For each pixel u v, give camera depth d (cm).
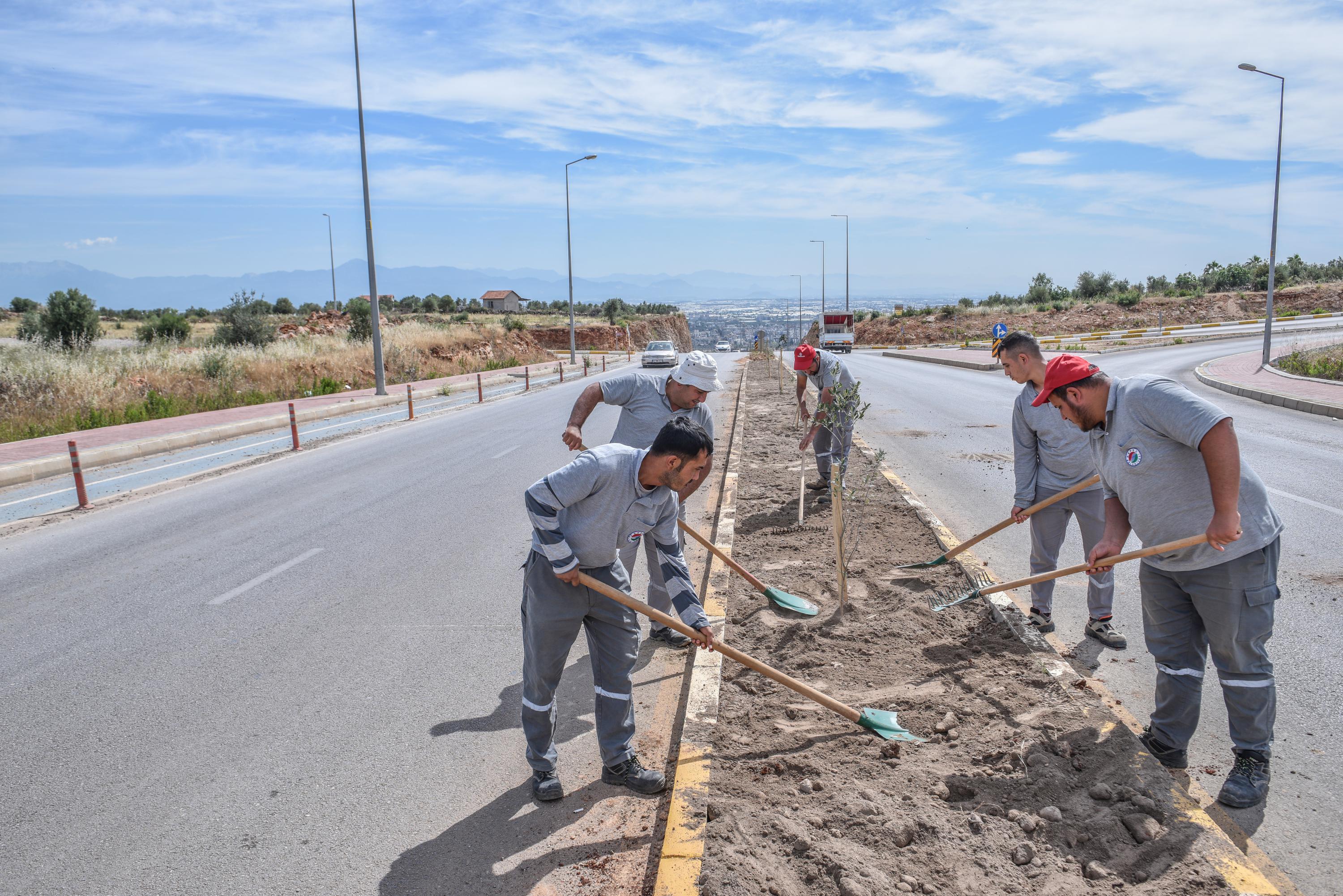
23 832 336
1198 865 276
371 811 347
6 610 610
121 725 425
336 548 757
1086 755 346
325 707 441
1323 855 297
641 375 523
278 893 297
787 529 721
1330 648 465
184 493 1044
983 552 673
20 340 3088
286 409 1980
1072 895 270
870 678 435
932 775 343
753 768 353
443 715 432
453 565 694
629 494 334
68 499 1027
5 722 430
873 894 271
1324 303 5044
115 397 1938
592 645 364
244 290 3588
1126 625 512
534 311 10231
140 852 321
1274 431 1305
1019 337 476
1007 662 439
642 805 349
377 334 2348
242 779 373
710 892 271
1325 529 710
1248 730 334
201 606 607
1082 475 473
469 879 302
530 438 1459
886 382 2397
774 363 3344
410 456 1301
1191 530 333
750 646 481
